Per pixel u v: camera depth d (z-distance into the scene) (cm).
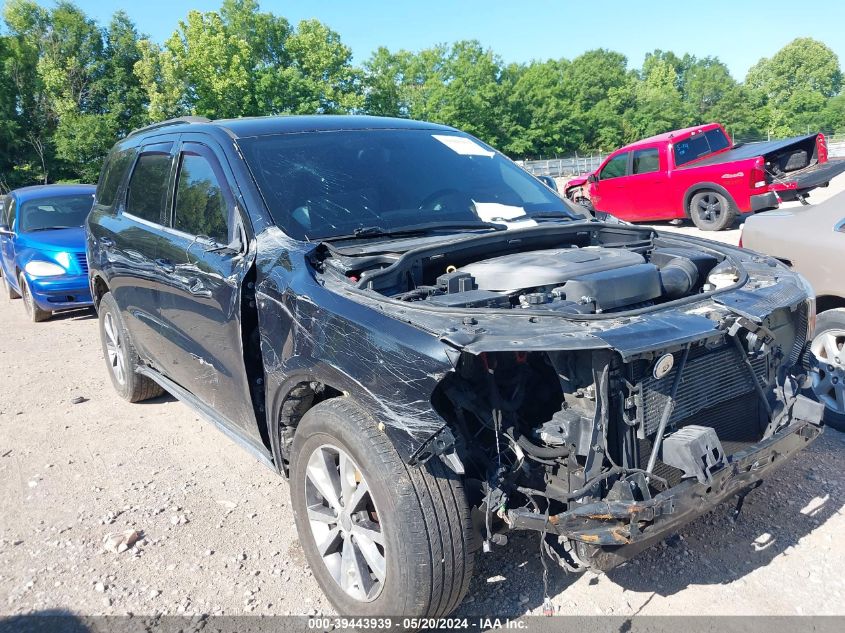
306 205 354
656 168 1406
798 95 8650
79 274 888
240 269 333
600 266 307
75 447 482
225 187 369
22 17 5288
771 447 276
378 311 264
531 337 235
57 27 5325
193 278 369
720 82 8475
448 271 316
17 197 1029
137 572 331
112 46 5478
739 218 1323
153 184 459
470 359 251
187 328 389
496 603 299
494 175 432
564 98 6631
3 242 1040
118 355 557
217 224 371
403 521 245
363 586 275
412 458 236
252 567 333
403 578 249
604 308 289
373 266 303
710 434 256
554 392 270
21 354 752
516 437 258
